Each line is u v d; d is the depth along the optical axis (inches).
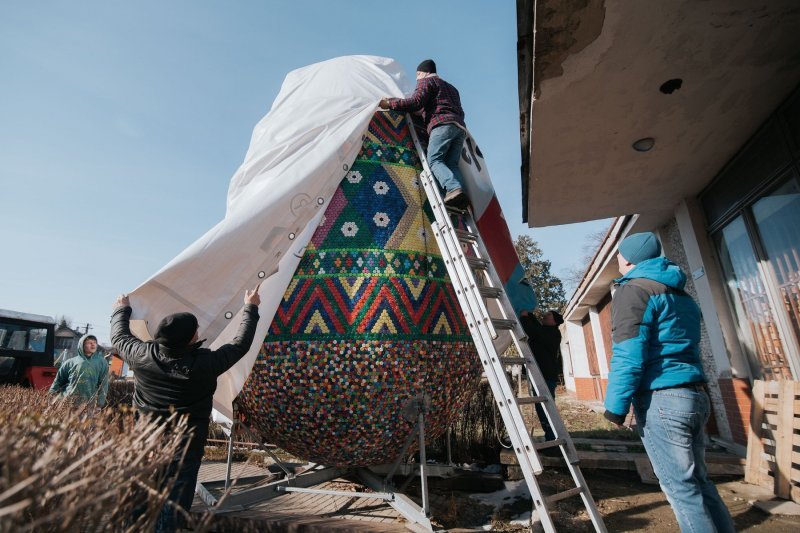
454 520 147.3
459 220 170.1
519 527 142.6
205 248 136.9
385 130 172.9
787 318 191.0
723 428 252.5
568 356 770.8
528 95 165.3
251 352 140.4
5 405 98.7
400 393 139.0
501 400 124.1
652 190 245.4
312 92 182.1
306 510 147.6
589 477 203.2
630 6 122.2
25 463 45.6
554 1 119.0
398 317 140.2
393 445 148.5
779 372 201.0
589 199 254.8
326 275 143.1
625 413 104.3
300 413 140.1
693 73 151.8
